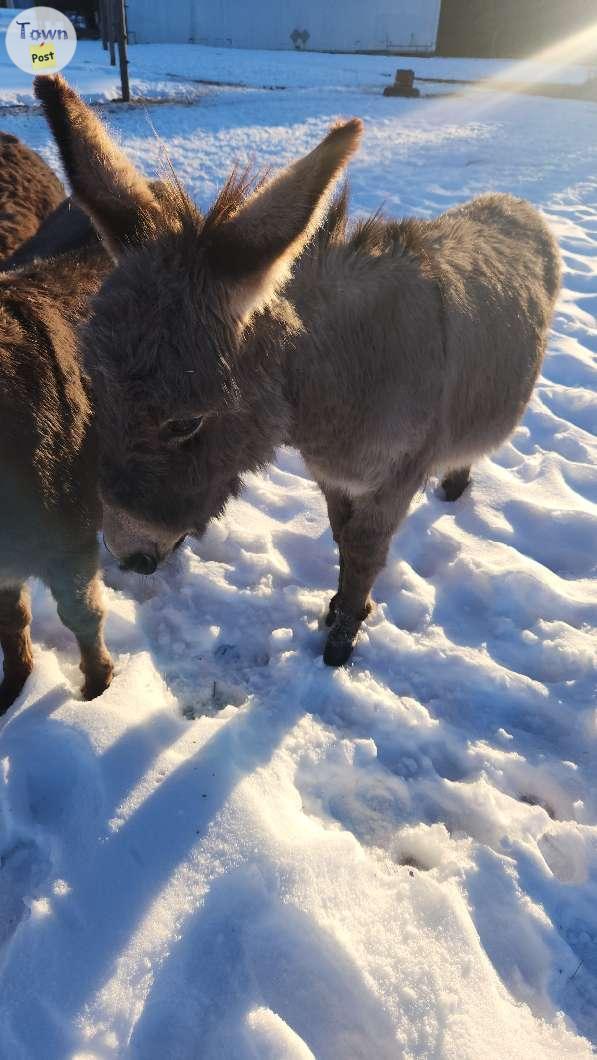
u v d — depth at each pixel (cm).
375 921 83
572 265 288
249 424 81
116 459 72
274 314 80
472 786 101
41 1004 73
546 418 195
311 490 169
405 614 135
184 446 73
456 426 118
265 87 714
